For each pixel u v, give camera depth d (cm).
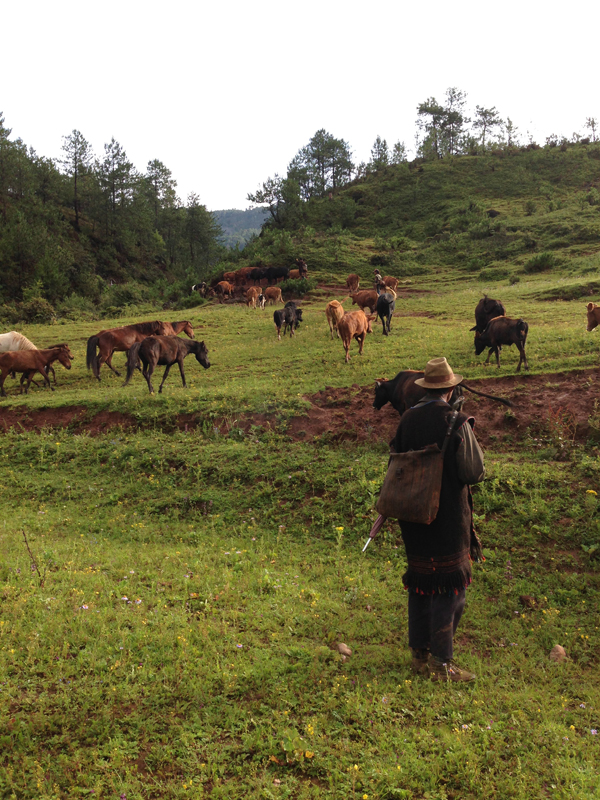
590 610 548
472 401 1015
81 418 1298
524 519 706
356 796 311
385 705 391
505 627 527
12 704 385
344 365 1492
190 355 1986
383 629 517
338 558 696
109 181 8550
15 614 505
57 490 995
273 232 7356
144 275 8481
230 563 685
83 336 2659
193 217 9900
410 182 10012
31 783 317
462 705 397
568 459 834
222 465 988
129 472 1034
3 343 1828
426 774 328
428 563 427
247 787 321
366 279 4800
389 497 425
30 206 7456
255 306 3534
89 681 411
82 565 661
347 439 1012
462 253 5397
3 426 1323
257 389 1280
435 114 12238
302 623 522
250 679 421
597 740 360
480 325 1413
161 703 393
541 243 5056
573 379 1045
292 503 853
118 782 322
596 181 8694
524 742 358
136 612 526
